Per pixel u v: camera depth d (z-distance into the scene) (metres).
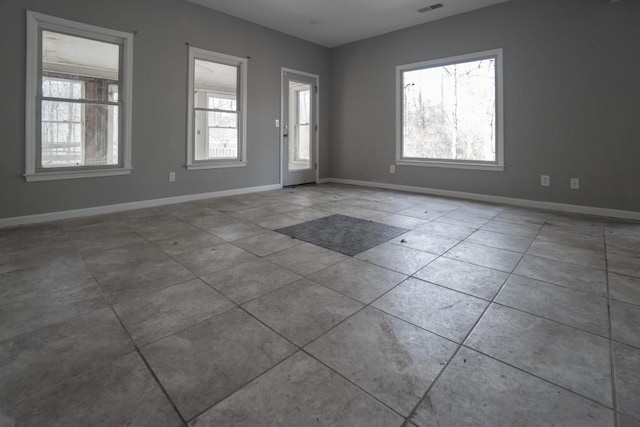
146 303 1.83
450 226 3.47
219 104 5.18
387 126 5.96
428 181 5.54
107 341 1.49
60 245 2.81
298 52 6.09
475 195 5.02
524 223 3.61
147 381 1.24
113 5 3.89
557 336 1.53
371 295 1.94
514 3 4.45
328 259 2.51
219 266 2.36
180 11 4.48
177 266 2.36
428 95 5.46
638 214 3.80
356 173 6.54
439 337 1.53
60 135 3.74
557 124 4.25
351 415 1.09
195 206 4.43
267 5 4.70
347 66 6.46
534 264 2.41
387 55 5.85
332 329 1.59
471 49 4.86
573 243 2.90
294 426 1.04
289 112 6.44
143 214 3.96
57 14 3.53
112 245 2.81
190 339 1.51
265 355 1.40
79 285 2.05
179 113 4.57
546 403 1.14
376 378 1.26
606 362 1.35
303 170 6.48
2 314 1.71
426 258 2.54
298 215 3.93
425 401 1.15
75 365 1.33
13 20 3.31
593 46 3.94
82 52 3.87
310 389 1.21
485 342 1.49
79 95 3.88
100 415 1.08
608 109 3.90
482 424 1.06
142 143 4.27
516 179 4.62
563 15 4.11
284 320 1.67
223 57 4.97
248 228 3.35
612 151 3.92
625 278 2.16
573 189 4.20
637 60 3.71
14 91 3.37
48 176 3.60
